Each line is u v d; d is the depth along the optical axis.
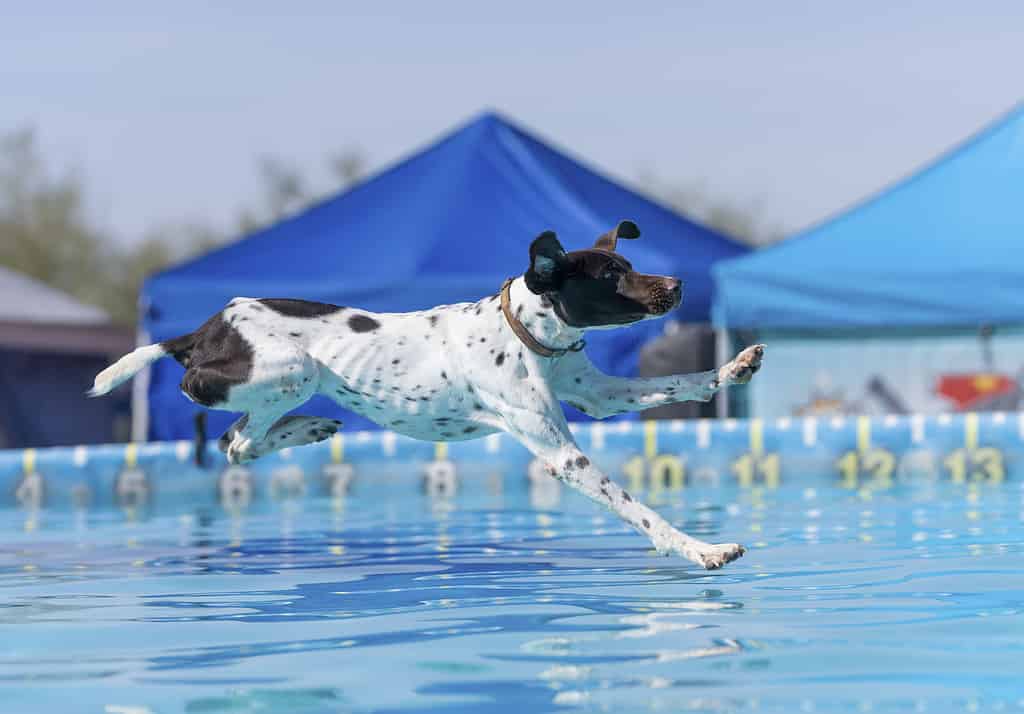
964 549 7.61
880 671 4.34
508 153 21.14
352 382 7.60
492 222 19.52
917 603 5.72
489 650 4.85
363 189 20.69
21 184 65.06
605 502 6.98
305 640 5.18
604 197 21.61
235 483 14.08
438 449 13.96
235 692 4.25
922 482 13.10
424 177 20.75
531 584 6.69
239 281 18.94
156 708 4.05
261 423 7.73
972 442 13.44
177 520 11.30
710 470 13.79
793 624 5.27
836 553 7.63
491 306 7.41
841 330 18.27
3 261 64.44
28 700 4.21
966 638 4.87
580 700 4.02
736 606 5.77
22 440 30.47
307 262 19.22
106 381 7.94
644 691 4.12
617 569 7.22
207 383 7.64
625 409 7.41
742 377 7.08
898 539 8.25
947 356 17.92
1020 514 9.59
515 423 7.23
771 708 3.88
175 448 14.19
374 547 8.69
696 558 6.58
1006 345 17.66
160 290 19.02
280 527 10.34
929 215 18.53
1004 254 17.61
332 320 7.74
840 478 13.66
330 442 14.09
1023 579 6.32
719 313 18.31
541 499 12.51
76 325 30.98
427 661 4.66
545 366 7.25
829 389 18.28
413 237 19.19
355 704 4.03
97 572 7.65
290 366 7.54
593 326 7.08
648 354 16.94
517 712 3.89
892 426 13.62
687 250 20.70
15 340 29.80
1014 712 3.77
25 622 5.80
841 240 18.42
